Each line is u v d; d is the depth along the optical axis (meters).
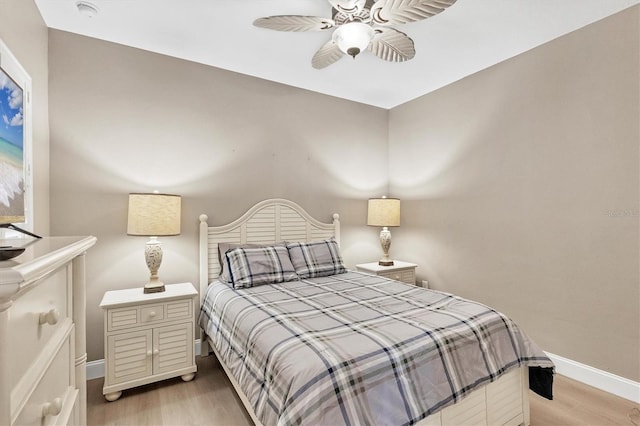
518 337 1.82
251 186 3.15
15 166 1.26
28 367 0.73
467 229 3.19
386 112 4.08
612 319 2.21
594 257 2.30
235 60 2.85
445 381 1.45
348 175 3.79
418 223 3.72
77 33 2.41
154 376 2.22
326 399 1.17
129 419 1.92
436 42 2.55
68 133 2.37
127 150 2.58
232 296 2.26
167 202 2.36
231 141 3.05
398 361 1.37
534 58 2.64
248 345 1.64
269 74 3.13
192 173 2.85
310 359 1.29
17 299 0.67
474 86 3.12
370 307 1.93
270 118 3.26
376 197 4.00
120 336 2.12
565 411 2.01
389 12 1.74
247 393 1.53
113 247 2.52
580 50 2.36
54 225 2.32
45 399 0.83
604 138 2.24
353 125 3.83
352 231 3.82
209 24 2.30
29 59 1.90
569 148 2.43
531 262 2.67
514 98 2.78
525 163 2.71
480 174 3.07
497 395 1.69
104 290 2.48
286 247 2.90
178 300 2.32
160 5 2.09
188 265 2.82
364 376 1.27
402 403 1.30
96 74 2.48
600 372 2.26
